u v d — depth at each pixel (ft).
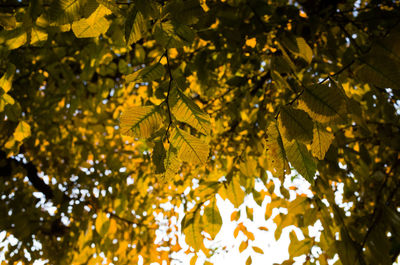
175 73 6.23
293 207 6.93
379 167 9.86
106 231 9.14
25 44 3.61
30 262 10.68
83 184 9.88
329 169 6.31
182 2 3.15
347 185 7.06
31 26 3.41
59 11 2.97
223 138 9.36
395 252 6.17
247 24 5.64
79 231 9.98
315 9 6.88
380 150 9.35
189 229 6.39
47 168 11.58
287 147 3.19
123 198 10.08
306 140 3.09
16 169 10.68
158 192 13.15
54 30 3.42
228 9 5.32
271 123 3.18
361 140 9.06
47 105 9.62
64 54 8.15
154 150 3.13
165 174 3.16
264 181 7.98
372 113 5.10
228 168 7.42
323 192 6.30
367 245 5.77
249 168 7.45
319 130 3.15
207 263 7.79
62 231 11.30
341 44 6.89
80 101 9.95
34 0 3.23
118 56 10.63
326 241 7.14
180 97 3.09
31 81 8.89
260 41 5.67
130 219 11.99
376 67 3.28
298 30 5.86
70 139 10.98
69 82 8.71
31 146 10.16
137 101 9.55
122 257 11.46
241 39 5.88
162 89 3.23
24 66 8.10
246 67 8.14
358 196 8.70
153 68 3.16
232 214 8.26
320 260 7.41
